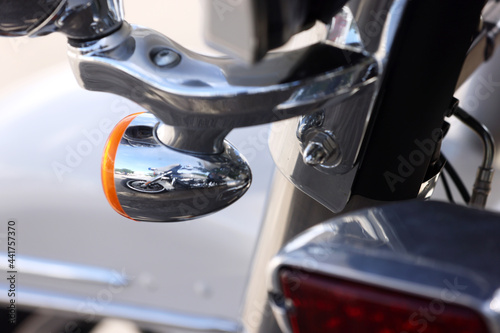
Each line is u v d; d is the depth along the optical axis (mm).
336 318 471
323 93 504
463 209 509
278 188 631
